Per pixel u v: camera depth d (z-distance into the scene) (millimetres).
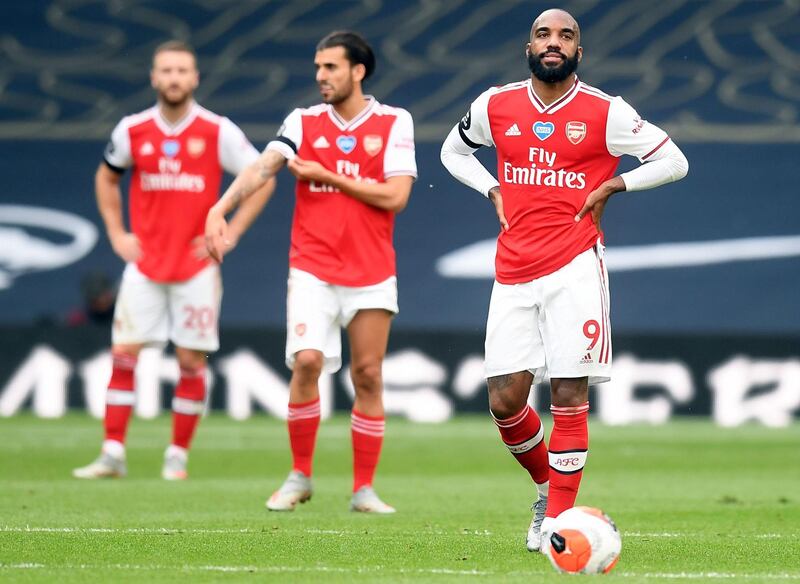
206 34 85688
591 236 21828
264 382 57906
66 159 72938
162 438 48844
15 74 81625
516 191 21953
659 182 21859
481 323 63094
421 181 69625
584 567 18812
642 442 49625
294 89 80312
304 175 27609
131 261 35844
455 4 86250
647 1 85562
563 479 21516
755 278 64500
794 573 19328
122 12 87812
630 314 63500
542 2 86250
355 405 28484
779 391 58375
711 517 27484
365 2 87750
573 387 21578
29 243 67375
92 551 20938
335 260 27969
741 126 73812
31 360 57906
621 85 78750
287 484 28328
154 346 36219
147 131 35500
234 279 65438
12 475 36156
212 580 18047
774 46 81188
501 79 79125
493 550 21578
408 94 78000
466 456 44188
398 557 20609
